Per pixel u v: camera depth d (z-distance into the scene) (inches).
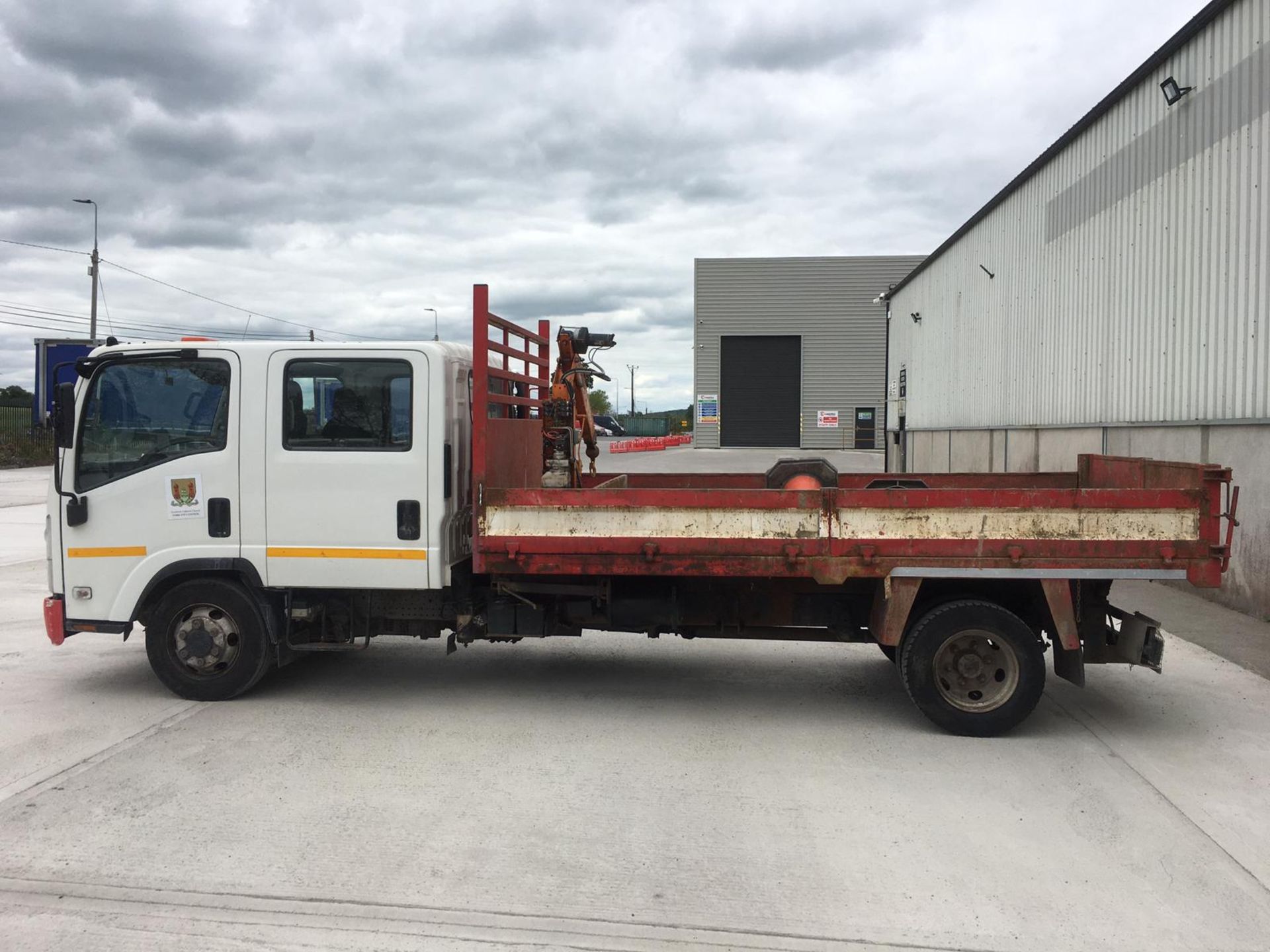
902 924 129.6
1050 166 550.0
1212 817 165.3
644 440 2212.1
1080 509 198.8
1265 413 332.8
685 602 227.8
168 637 226.7
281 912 131.6
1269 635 303.9
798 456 1605.6
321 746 200.1
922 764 191.3
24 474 1142.3
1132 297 438.3
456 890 138.3
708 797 173.6
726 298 1846.7
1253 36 341.1
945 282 816.3
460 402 224.8
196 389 219.8
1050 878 142.9
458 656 281.4
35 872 142.7
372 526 215.9
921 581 203.9
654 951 122.9
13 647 289.6
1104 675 259.8
